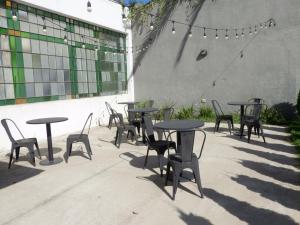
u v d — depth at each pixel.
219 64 9.31
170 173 4.40
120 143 6.50
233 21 8.97
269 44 8.56
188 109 9.49
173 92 10.11
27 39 6.86
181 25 9.74
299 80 8.30
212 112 9.40
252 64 8.85
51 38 7.55
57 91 7.77
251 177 4.18
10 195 3.88
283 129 7.50
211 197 3.55
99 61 9.40
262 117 8.38
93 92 9.16
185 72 9.85
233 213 3.15
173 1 9.79
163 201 3.50
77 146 6.38
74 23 8.33
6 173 4.77
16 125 6.21
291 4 8.18
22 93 6.75
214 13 9.21
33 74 7.04
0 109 6.15
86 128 8.54
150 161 5.11
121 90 10.60
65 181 4.30
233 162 4.88
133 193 3.77
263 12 8.54
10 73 6.46
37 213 3.35
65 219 3.19
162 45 10.12
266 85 8.73
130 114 7.56
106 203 3.52
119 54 10.41
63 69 7.96
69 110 8.02
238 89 9.12
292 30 8.24
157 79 10.33
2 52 6.28
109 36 9.85
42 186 4.14
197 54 9.59
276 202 3.37
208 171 4.47
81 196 3.75
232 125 7.38
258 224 2.91
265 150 5.57
